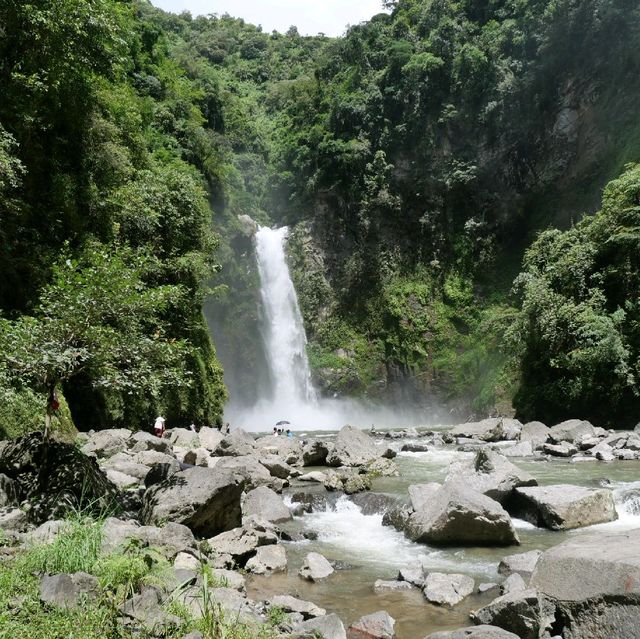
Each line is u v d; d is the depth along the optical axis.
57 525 6.85
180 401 24.44
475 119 45.06
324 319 46.91
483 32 46.28
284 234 48.50
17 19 17.72
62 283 8.70
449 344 42.84
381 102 48.22
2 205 16.05
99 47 20.62
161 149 35.03
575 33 40.31
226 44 77.44
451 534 9.07
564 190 40.66
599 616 4.58
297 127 54.91
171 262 24.69
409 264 46.44
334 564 8.23
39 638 4.21
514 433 23.23
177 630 4.54
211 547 7.73
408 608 6.54
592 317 25.16
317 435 30.34
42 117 19.03
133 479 11.27
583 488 10.40
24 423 12.85
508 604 5.46
